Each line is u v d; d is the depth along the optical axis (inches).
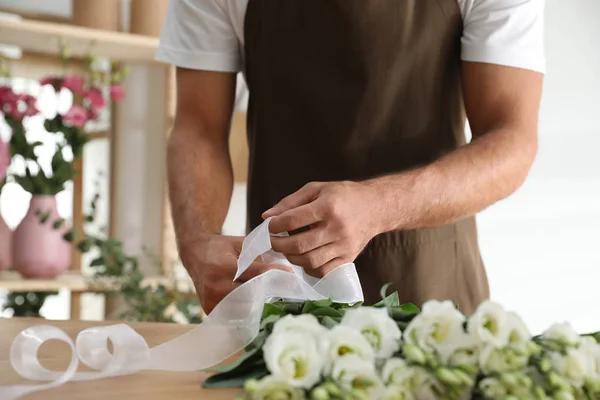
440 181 47.5
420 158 58.0
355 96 56.9
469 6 56.7
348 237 40.5
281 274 34.5
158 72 106.1
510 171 51.4
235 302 32.6
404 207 44.8
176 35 60.5
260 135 60.5
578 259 128.1
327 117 57.6
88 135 94.9
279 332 23.8
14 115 90.1
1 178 89.6
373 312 25.3
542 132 127.2
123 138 109.3
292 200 41.2
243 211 121.6
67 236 94.3
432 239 56.9
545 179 127.0
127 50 104.1
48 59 107.0
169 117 103.9
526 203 127.2
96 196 100.5
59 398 27.0
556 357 23.8
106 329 31.6
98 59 103.6
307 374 22.7
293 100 58.6
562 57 126.6
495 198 50.9
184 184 55.2
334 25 56.8
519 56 55.4
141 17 104.2
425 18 56.7
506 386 22.7
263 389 22.7
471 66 56.8
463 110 61.1
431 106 58.1
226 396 27.4
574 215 127.8
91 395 27.5
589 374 23.9
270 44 58.7
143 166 107.1
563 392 22.8
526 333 23.6
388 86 56.9
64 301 105.5
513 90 55.6
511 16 55.4
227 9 59.3
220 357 31.8
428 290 56.8
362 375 22.9
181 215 53.1
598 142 127.0
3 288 90.7
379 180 45.2
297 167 58.7
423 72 57.4
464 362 23.3
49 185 92.7
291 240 39.7
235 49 61.1
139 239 107.1
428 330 23.7
